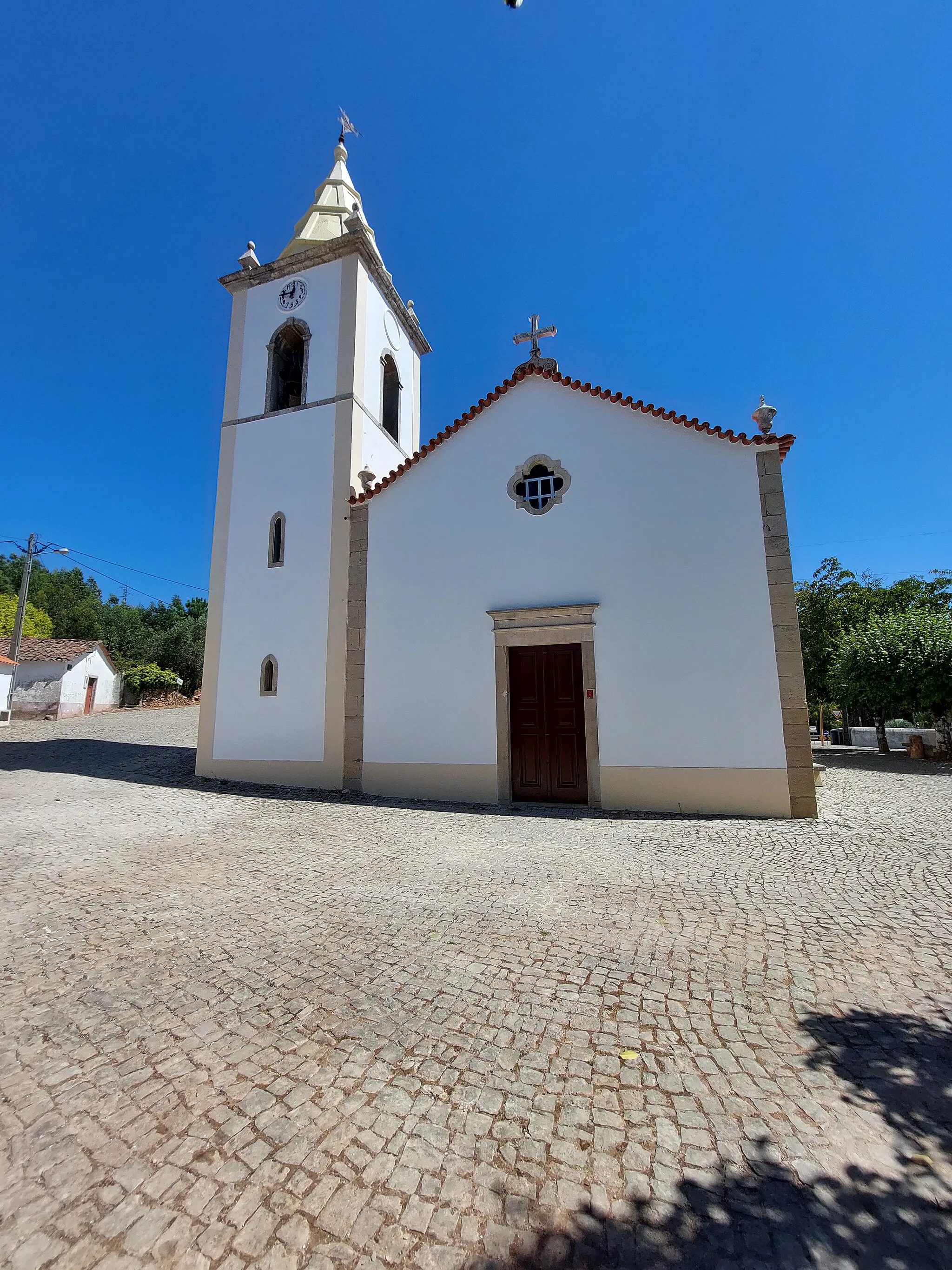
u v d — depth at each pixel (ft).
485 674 30.86
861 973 11.18
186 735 64.64
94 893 15.60
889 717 60.90
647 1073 8.31
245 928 13.44
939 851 19.71
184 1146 6.94
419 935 13.05
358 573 34.60
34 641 101.81
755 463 28.02
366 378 40.42
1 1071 8.30
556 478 31.09
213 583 39.45
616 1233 5.83
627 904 14.87
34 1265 5.43
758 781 26.00
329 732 34.09
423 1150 6.91
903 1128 7.23
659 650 28.07
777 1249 5.65
